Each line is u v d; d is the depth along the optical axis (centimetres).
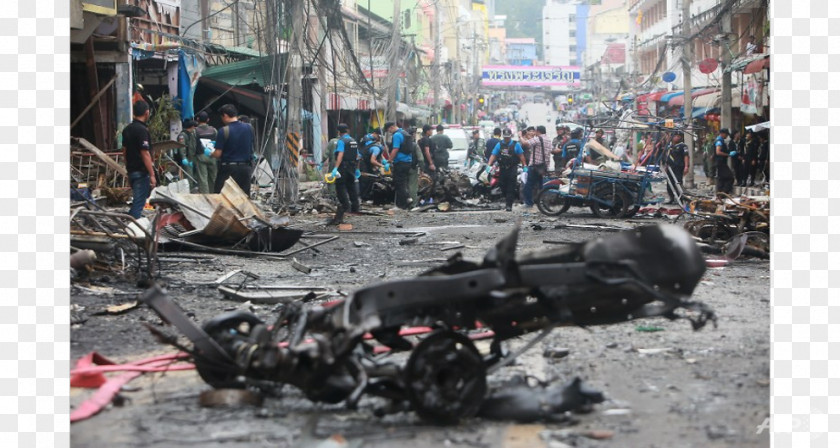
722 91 4178
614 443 631
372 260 1692
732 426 668
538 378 798
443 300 676
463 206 3098
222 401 718
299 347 682
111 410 718
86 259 1321
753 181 3697
